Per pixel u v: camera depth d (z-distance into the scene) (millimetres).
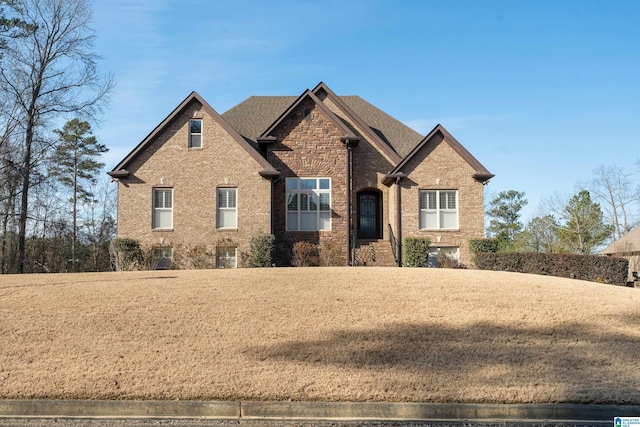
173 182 28172
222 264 27859
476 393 8969
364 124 30875
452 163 29047
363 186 30438
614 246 44562
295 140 29797
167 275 18688
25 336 11594
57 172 50000
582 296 15172
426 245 27031
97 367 9992
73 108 35750
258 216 28078
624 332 12258
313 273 18469
